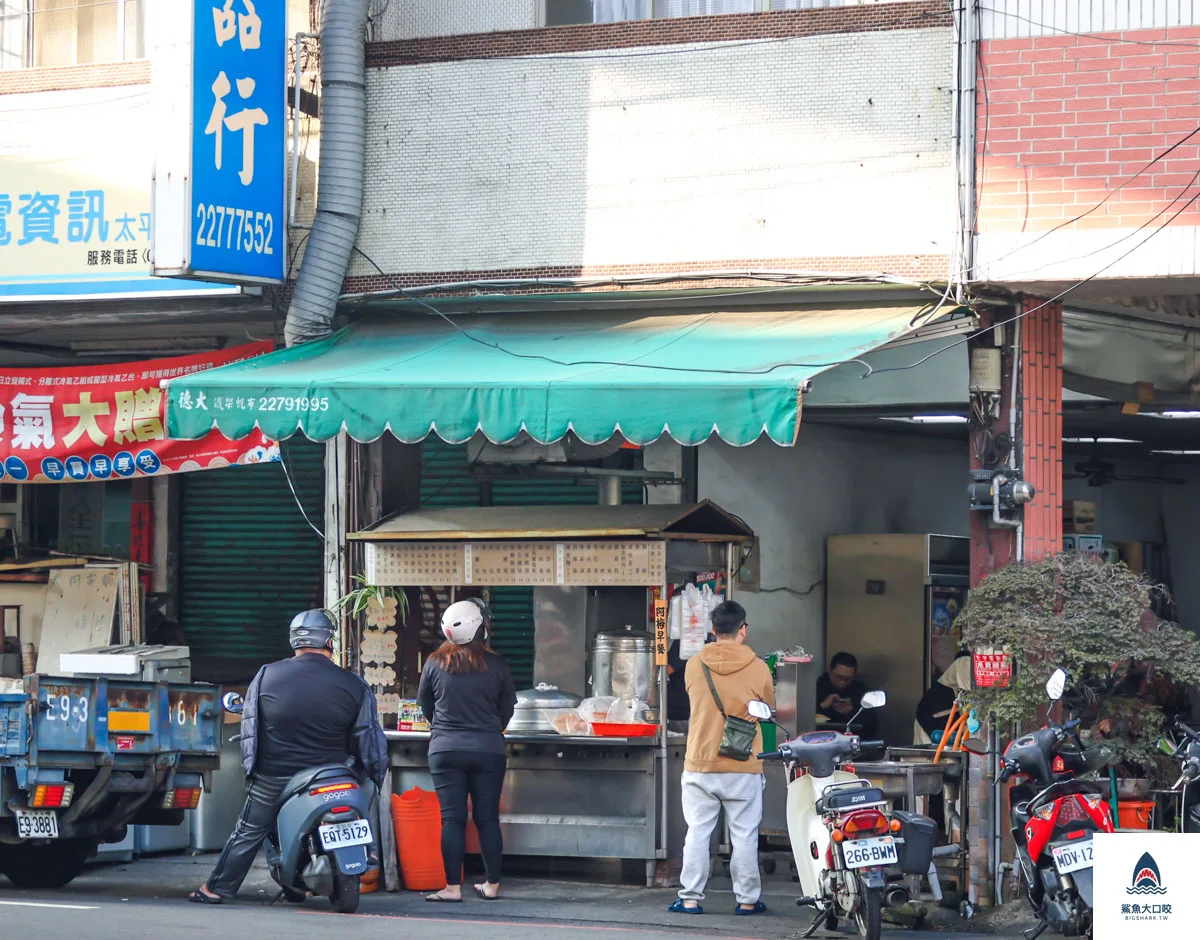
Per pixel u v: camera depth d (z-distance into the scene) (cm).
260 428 1174
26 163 1387
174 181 1238
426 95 1343
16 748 1020
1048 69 1159
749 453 1516
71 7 1467
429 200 1338
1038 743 945
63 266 1374
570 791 1218
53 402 1455
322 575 1642
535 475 1462
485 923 1009
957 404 1419
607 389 1071
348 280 1355
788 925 1048
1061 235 1148
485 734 1130
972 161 1175
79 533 1733
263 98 1293
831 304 1268
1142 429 1762
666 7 1314
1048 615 1084
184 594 1683
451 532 1244
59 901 1057
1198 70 1125
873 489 1703
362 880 1177
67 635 1561
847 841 916
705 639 1224
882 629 1527
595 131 1294
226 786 1437
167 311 1377
